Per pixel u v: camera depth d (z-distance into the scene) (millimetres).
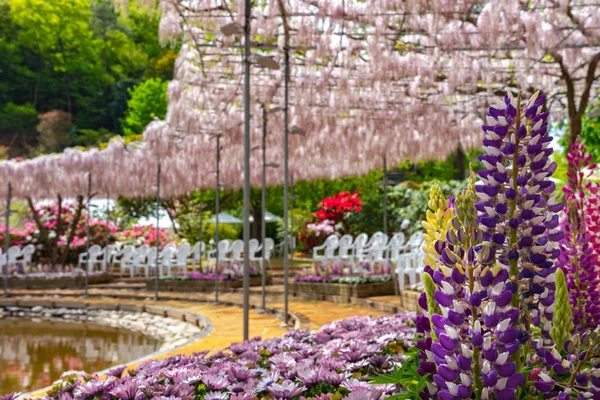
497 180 1472
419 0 7285
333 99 10930
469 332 1280
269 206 23984
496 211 1459
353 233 17438
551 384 1395
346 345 2783
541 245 1492
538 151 1454
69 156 15227
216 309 10188
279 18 7992
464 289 1317
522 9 7422
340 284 10766
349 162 15188
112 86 57281
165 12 7668
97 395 1968
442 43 8195
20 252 16500
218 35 8406
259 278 13930
